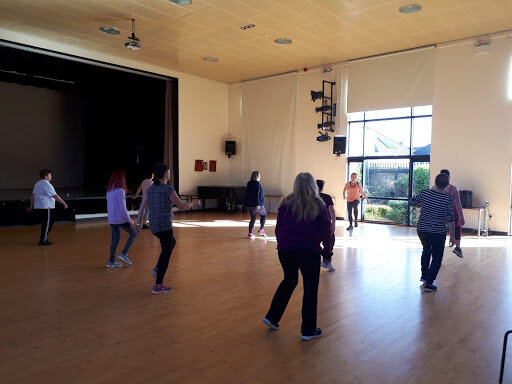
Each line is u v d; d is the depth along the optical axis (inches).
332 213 188.4
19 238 293.6
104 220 397.1
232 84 530.9
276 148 485.7
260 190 301.4
